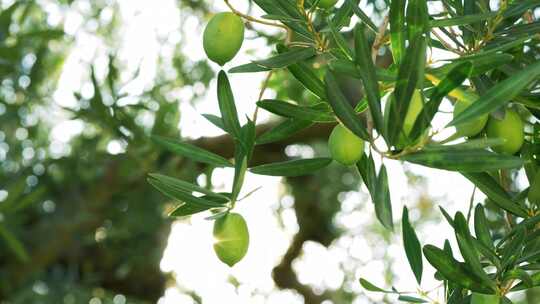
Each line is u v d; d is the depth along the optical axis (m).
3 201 3.39
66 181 4.96
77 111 3.35
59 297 5.14
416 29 1.13
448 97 1.50
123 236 5.22
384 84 1.19
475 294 1.26
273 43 2.75
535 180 1.29
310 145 5.81
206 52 1.25
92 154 4.47
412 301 1.41
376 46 1.25
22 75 3.69
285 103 1.27
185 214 1.28
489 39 1.29
